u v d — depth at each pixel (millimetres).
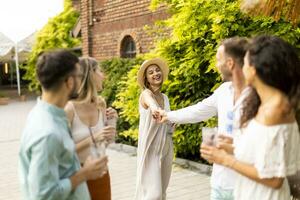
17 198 6098
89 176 2387
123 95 8188
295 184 2537
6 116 16469
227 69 3090
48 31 21469
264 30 6258
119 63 10406
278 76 2201
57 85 2318
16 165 8016
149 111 4527
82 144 3133
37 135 2188
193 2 6844
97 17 12758
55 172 2211
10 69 34188
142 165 4531
